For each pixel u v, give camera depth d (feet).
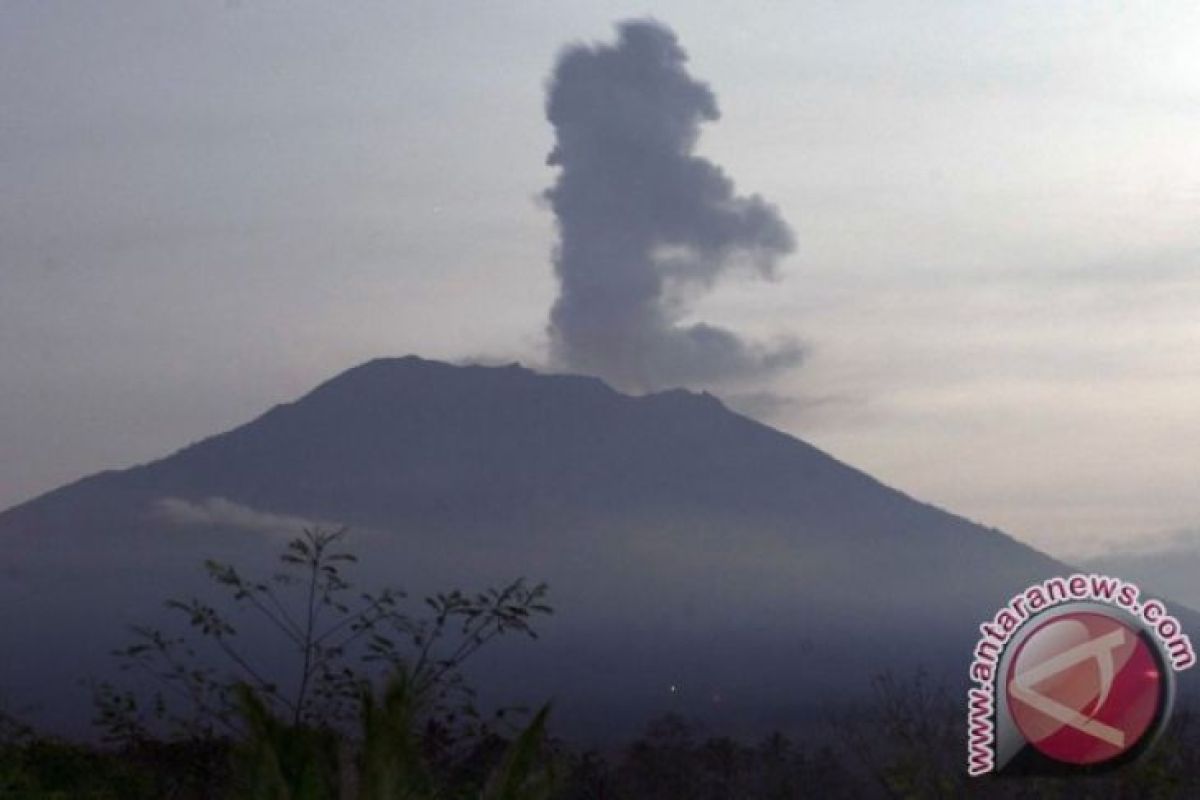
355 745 40.93
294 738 40.52
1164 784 54.29
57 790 52.37
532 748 40.55
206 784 52.70
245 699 40.88
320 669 49.47
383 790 39.52
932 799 55.42
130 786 53.21
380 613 50.67
